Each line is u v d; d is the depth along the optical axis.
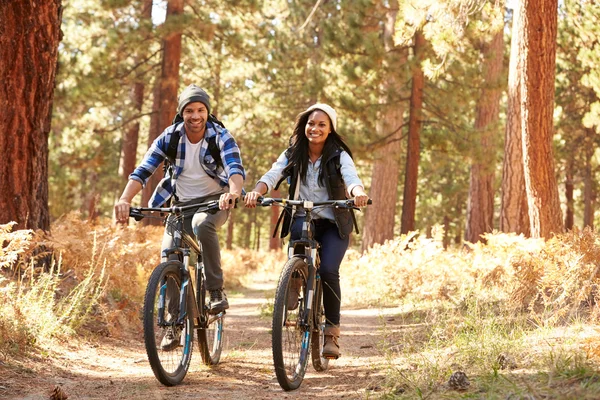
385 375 5.68
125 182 35.00
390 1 23.61
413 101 23.59
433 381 5.08
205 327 6.34
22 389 5.29
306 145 6.26
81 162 33.16
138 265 10.81
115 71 27.17
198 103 6.23
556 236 9.33
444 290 10.97
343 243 6.16
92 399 5.11
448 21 13.91
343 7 24.23
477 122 26.05
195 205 5.81
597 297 7.74
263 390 5.55
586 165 40.69
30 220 9.30
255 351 7.83
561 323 7.27
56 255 9.66
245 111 39.06
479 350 5.81
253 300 15.76
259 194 5.77
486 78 24.53
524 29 11.57
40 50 9.30
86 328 7.99
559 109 31.78
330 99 24.59
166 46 26.47
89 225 12.86
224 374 6.27
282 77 34.97
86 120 31.38
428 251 13.04
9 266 7.75
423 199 54.44
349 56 24.33
